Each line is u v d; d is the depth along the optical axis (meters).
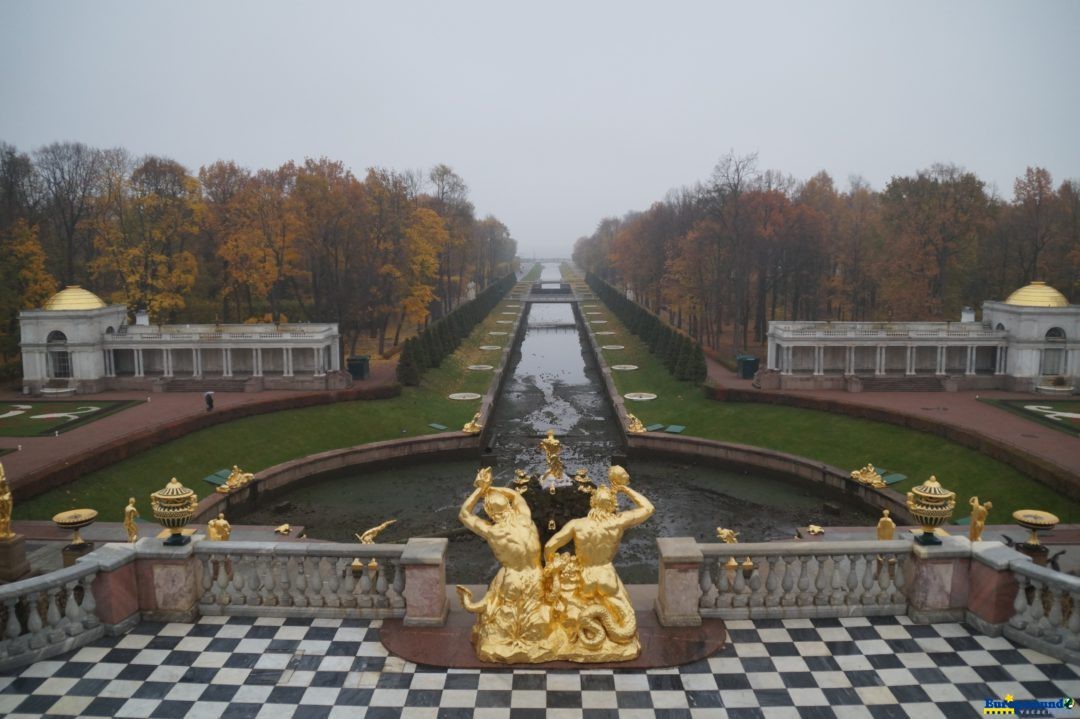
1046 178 99.88
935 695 17.06
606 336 136.38
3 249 89.31
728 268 111.00
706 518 51.22
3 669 18.16
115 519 47.47
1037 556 26.98
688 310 119.81
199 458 58.78
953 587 20.06
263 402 70.69
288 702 17.03
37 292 90.94
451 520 51.44
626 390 88.19
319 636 19.73
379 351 110.62
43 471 48.53
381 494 57.81
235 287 106.19
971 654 18.59
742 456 63.38
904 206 104.69
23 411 71.69
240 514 53.50
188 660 18.66
